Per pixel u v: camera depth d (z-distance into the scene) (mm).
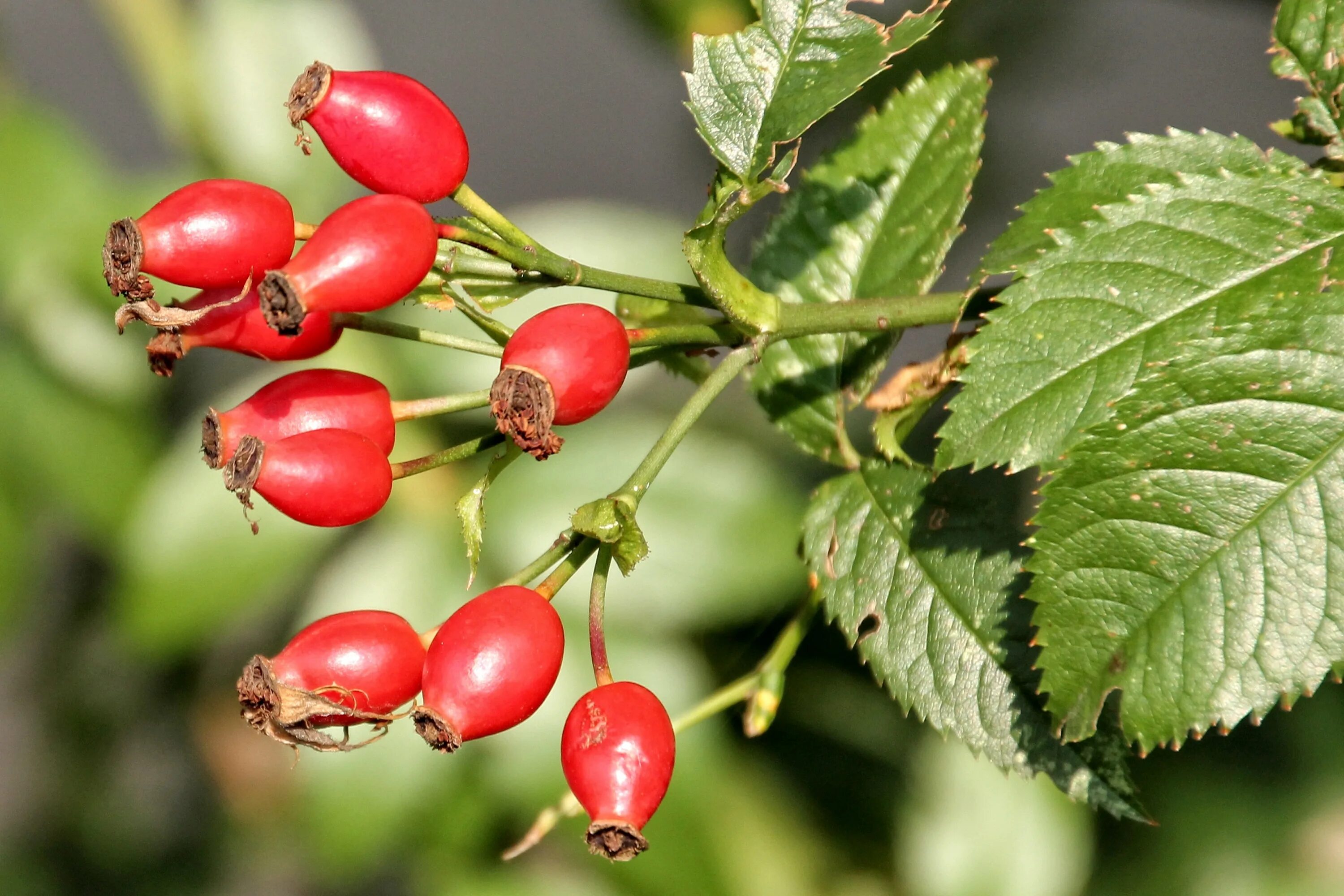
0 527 573
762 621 568
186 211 471
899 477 506
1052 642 463
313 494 471
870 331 495
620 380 470
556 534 559
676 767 552
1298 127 483
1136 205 477
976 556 499
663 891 549
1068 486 465
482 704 463
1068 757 488
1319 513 459
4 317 577
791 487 565
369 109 470
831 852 570
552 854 560
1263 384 464
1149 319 472
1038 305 475
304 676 470
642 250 564
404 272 465
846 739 576
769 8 485
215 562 559
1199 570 461
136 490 577
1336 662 457
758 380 518
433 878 557
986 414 473
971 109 524
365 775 553
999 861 568
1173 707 459
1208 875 575
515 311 564
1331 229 471
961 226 520
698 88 483
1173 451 464
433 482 566
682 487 557
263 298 462
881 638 500
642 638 553
